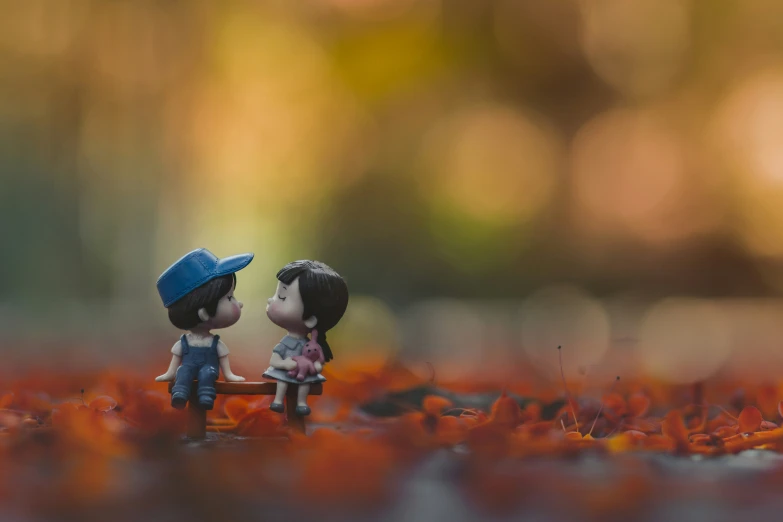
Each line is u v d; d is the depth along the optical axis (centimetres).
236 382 102
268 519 90
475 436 99
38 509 91
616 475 95
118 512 91
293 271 102
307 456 97
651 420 108
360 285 400
